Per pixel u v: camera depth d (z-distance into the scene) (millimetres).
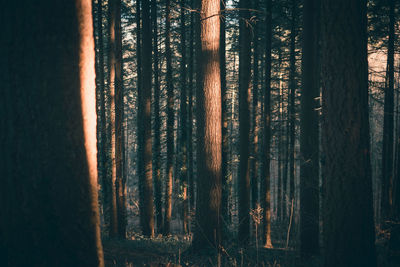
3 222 2191
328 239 5414
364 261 5152
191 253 8297
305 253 9844
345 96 5160
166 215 17375
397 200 7770
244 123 12898
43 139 2223
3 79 2160
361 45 5152
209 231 8234
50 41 2238
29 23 2176
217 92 8289
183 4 17141
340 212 5234
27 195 2197
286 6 14406
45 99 2223
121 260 7961
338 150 5246
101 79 17297
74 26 2379
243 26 12977
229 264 7258
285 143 22203
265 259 8102
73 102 2359
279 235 15648
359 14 5125
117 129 13391
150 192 15891
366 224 5188
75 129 2369
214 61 8242
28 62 2178
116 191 13805
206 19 8180
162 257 8016
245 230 12461
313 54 11062
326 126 5445
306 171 10898
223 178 14469
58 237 2293
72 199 2359
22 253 2193
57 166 2279
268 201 13617
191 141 18922
